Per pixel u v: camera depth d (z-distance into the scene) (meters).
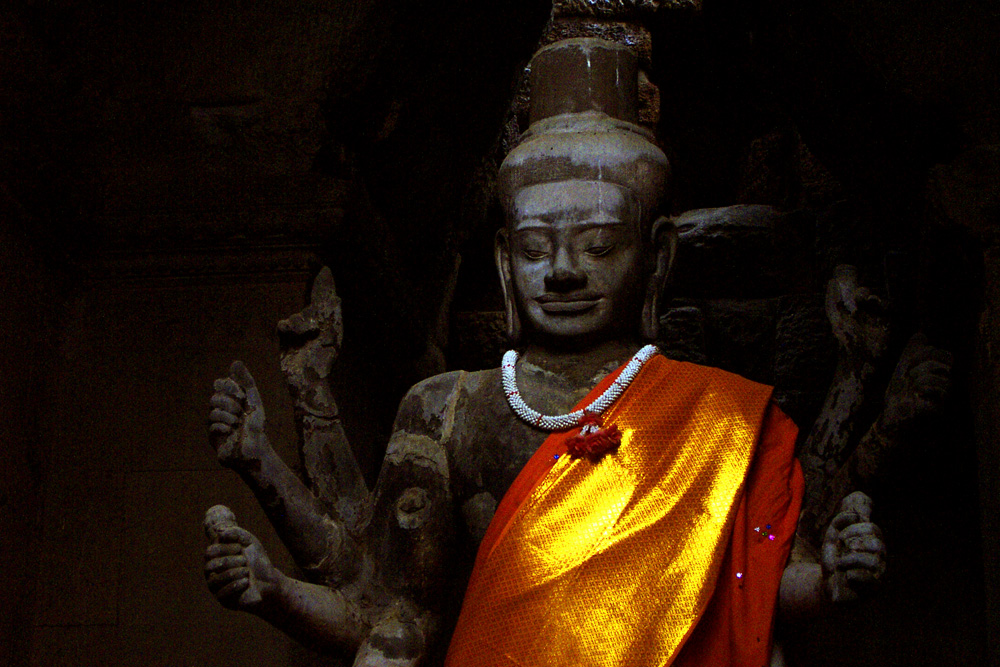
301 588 2.76
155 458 3.79
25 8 3.94
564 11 6.62
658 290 3.08
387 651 2.81
